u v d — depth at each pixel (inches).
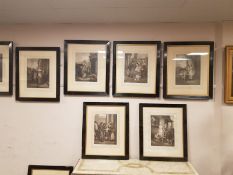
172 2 59.5
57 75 77.0
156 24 76.4
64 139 77.8
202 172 75.3
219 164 74.8
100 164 69.8
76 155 77.5
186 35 75.9
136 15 69.7
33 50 77.4
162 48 76.2
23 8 64.4
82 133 76.3
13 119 78.7
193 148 75.5
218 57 74.9
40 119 78.3
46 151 78.1
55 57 77.2
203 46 74.7
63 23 77.6
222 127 73.9
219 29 75.0
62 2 60.0
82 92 76.8
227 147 73.6
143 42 75.7
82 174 62.4
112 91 76.8
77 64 77.0
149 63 75.9
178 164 70.6
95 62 76.7
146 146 75.0
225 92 72.9
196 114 75.7
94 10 65.7
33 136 78.3
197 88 75.0
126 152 74.9
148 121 75.9
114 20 74.6
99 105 76.9
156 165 69.4
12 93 78.4
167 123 75.5
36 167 77.5
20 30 78.3
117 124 76.3
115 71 76.2
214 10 65.1
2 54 77.8
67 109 77.8
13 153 78.7
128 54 76.4
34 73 77.8
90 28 77.3
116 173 62.7
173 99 76.0
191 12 66.9
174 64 75.5
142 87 76.2
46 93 77.6
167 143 75.0
